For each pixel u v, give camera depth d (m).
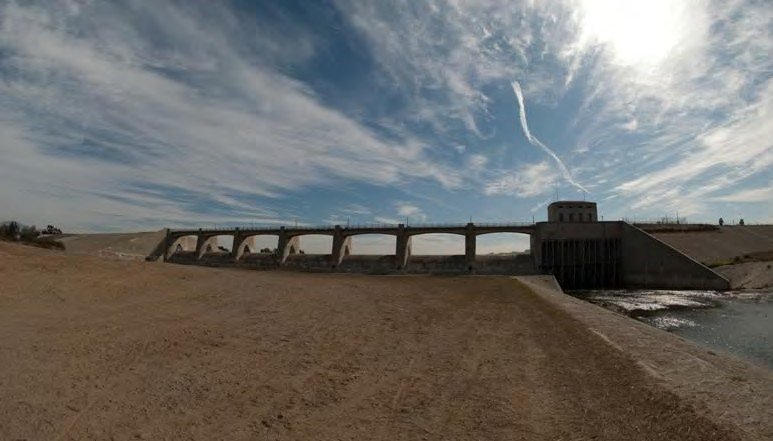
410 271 80.00
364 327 19.03
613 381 11.16
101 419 7.81
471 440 7.66
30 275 22.28
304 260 90.12
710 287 63.78
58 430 7.21
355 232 86.00
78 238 94.31
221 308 21.48
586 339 16.86
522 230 78.88
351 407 9.30
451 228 80.62
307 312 22.19
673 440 7.49
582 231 76.25
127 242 96.81
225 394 9.65
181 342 13.98
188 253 102.88
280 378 11.09
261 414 8.63
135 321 16.62
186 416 8.27
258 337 15.62
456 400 9.90
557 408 9.34
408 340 16.75
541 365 13.23
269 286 32.38
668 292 61.47
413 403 9.66
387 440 7.62
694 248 80.31
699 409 8.76
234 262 95.75
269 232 94.19
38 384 9.20
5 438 6.74
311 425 8.23
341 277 61.72
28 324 14.45
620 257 76.25
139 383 9.91
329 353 14.02
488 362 13.58
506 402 9.76
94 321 15.95
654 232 89.81
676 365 12.42
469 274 76.50
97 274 25.92
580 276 76.75
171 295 23.84
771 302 48.06
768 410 8.81
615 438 7.67
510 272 77.50
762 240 84.50
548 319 22.91
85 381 9.70
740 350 23.61
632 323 22.53
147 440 7.12
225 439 7.39
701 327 32.06
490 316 24.27
